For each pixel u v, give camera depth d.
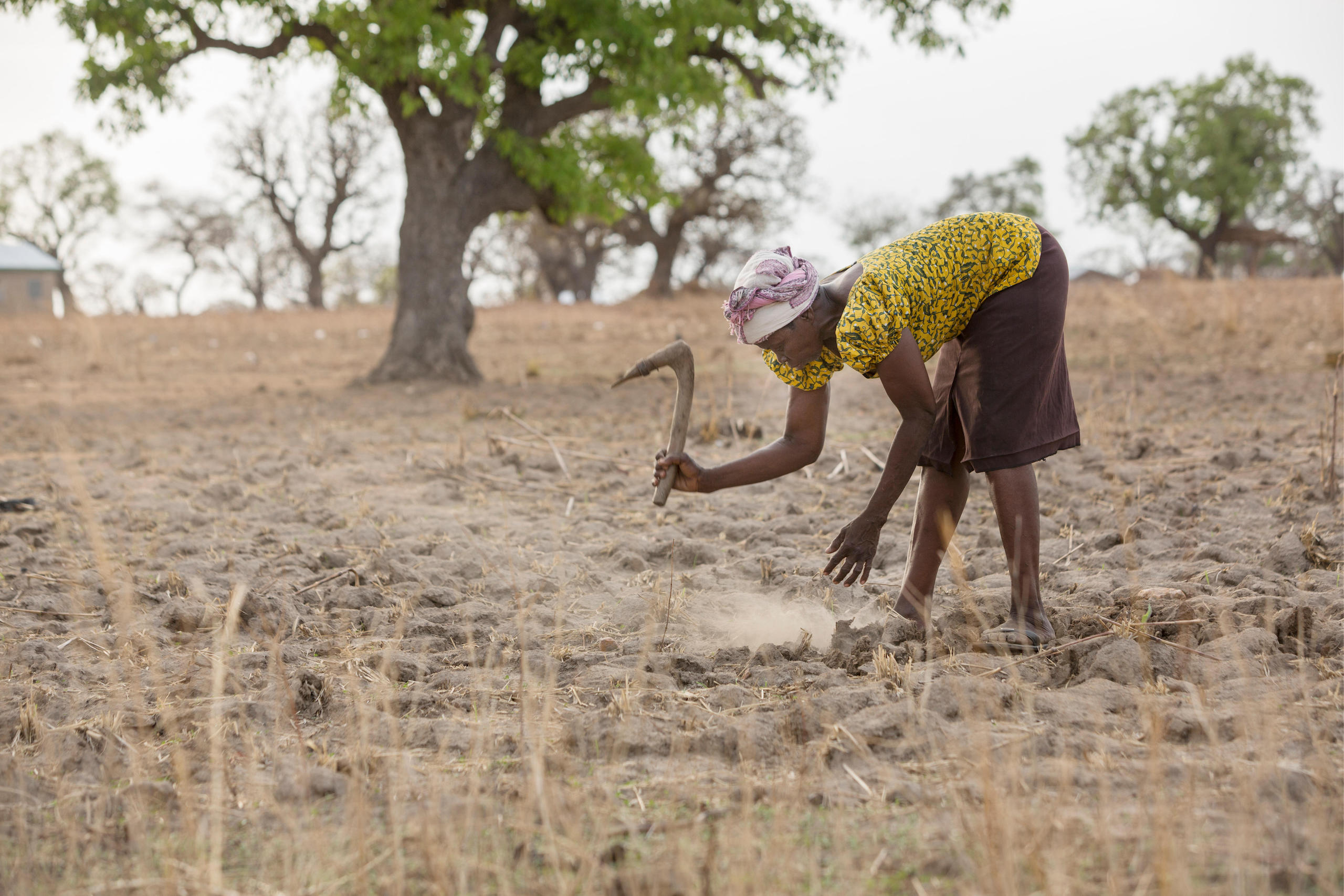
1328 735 2.59
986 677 3.02
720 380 12.48
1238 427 7.48
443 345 14.54
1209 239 56.62
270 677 3.20
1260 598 3.51
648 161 15.59
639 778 2.56
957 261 3.24
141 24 12.97
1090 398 8.85
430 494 6.34
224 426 10.12
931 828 2.23
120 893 2.08
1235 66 54.66
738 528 5.27
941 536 3.71
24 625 3.88
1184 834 2.10
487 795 2.43
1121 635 3.28
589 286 60.38
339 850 2.21
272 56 14.00
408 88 13.91
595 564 4.78
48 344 21.89
